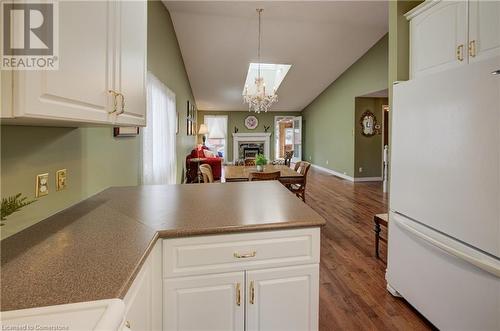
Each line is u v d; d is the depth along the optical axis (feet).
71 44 2.86
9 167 3.55
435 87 5.18
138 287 3.18
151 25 10.23
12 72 2.21
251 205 5.21
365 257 9.09
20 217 3.78
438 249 5.21
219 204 5.29
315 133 31.78
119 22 4.17
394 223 6.68
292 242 4.27
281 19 15.48
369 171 23.90
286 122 36.27
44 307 2.24
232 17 15.16
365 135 23.57
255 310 4.21
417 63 6.69
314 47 19.13
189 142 24.45
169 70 14.25
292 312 4.33
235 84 25.21
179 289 3.95
